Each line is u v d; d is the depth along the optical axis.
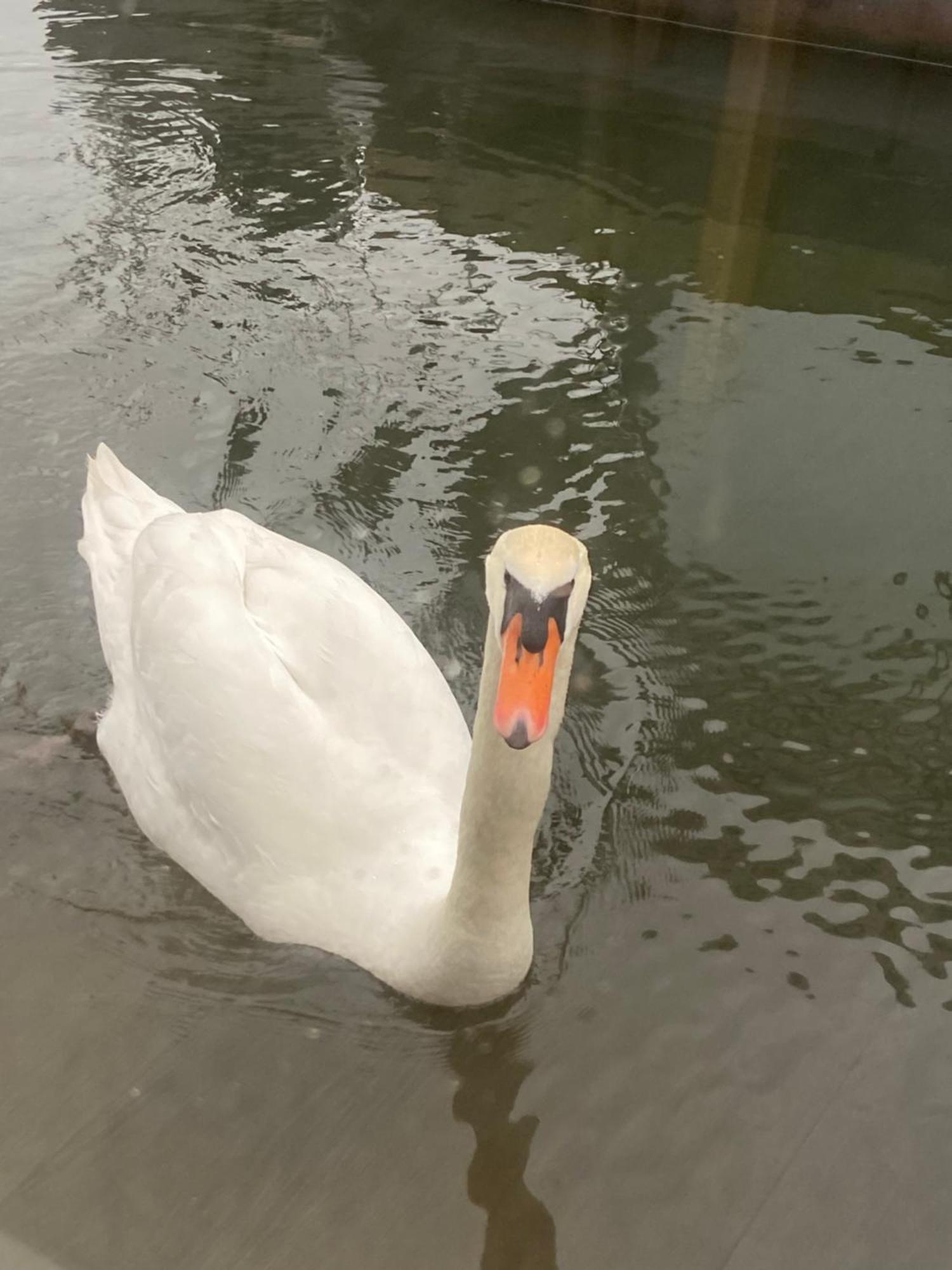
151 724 1.08
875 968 1.01
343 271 1.84
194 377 1.61
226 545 1.12
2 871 1.05
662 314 1.80
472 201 2.05
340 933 1.00
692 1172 0.88
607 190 2.11
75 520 1.40
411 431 1.55
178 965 0.99
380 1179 0.86
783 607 1.36
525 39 2.75
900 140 2.38
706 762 1.18
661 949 1.02
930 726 1.23
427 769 1.05
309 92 2.40
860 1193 0.87
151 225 1.91
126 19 2.69
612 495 1.48
